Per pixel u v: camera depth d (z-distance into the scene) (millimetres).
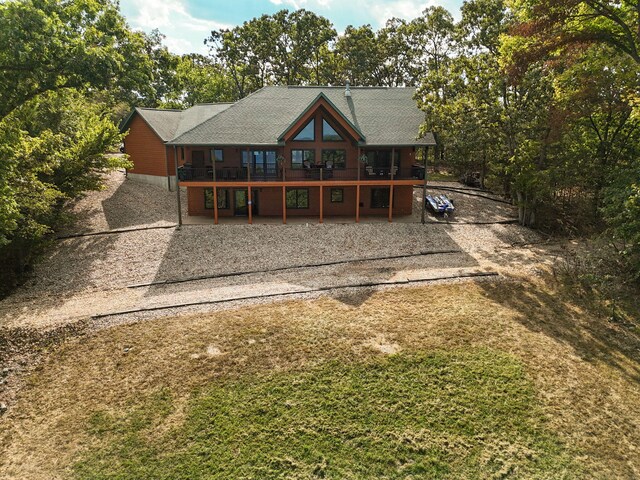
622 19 18859
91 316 15117
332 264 20438
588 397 11000
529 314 15477
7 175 14453
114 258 20344
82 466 9047
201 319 14992
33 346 13414
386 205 28031
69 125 27094
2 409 10695
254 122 26297
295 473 8844
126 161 25188
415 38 48406
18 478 8766
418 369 12086
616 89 22625
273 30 51656
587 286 17797
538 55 19891
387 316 15203
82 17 16234
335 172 26609
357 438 9727
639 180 17656
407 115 27812
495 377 11750
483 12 30406
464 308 15867
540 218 28062
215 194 24844
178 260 20359
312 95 29578
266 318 15016
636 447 9430
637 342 13672
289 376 11805
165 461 9164
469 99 25656
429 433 9844
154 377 11812
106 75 15461
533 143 26094
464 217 27938
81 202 27344
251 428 10023
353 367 12172
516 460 9117
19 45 13180
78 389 11406
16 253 18594
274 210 27516
